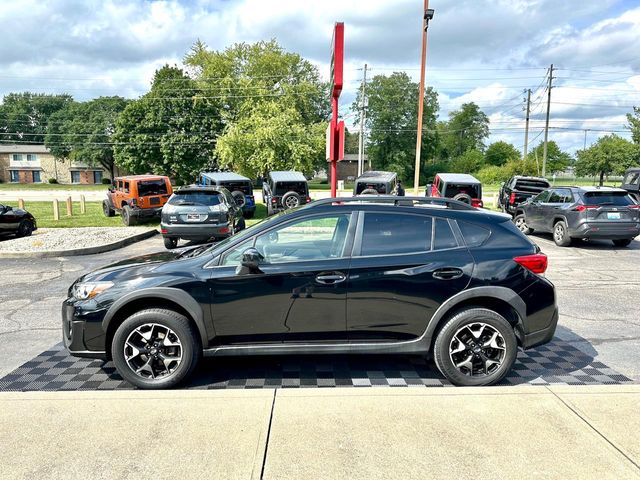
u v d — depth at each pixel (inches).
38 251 418.0
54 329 216.8
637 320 230.4
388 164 2797.7
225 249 155.2
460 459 105.2
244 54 2383.1
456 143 3777.1
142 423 119.9
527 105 1934.1
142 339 150.9
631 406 128.8
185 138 2111.2
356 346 152.3
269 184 789.9
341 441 112.0
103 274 159.3
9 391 149.9
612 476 99.4
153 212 661.9
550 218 502.9
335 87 372.2
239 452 107.7
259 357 180.5
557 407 128.4
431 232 156.4
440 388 140.3
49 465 103.0
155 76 2187.5
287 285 149.3
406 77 2795.3
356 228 156.0
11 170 3176.7
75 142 2869.1
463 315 150.0
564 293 286.2
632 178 771.4
